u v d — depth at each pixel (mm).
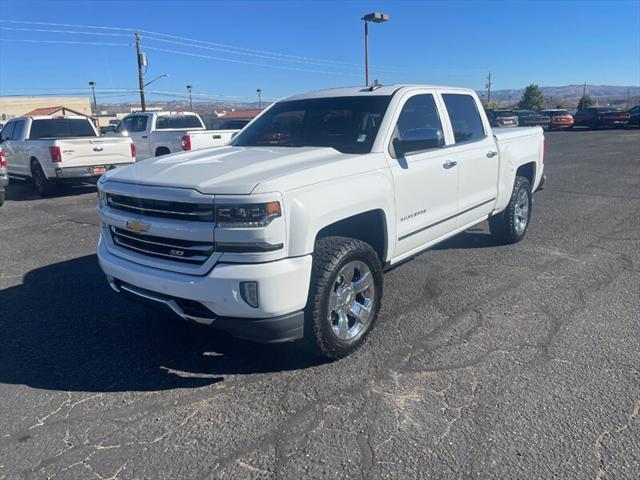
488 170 5898
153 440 3084
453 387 3537
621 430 3043
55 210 10562
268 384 3656
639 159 16359
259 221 3287
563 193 10664
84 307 5152
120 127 16172
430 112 5109
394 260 4574
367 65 26266
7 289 5707
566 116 35969
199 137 13734
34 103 72812
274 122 5211
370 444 2984
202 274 3404
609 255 6348
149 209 3652
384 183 4195
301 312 3545
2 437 3141
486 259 6324
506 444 2949
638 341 4113
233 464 2861
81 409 3422
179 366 3951
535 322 4508
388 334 4352
